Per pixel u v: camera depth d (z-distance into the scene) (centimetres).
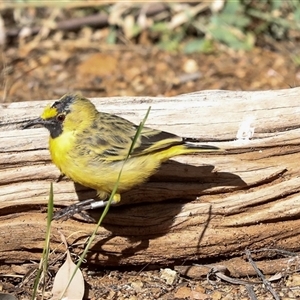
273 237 1101
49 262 1085
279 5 1950
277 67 1862
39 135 1083
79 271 1044
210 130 1112
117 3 2017
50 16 2092
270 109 1116
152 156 1019
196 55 1938
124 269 1117
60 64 1911
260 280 1091
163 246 1088
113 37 2008
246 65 1875
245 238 1094
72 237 1078
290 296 1048
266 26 1997
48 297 1051
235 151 1095
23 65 1909
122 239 1081
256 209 1091
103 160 1008
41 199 1077
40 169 1077
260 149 1096
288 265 1101
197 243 1088
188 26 2014
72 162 1016
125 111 1141
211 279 1099
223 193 1091
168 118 1126
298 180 1089
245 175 1086
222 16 1977
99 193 1061
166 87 1780
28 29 2036
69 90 1773
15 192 1072
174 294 1065
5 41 2019
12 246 1084
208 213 1083
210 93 1151
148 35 2012
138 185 1046
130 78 1831
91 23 2055
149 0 2009
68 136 1020
